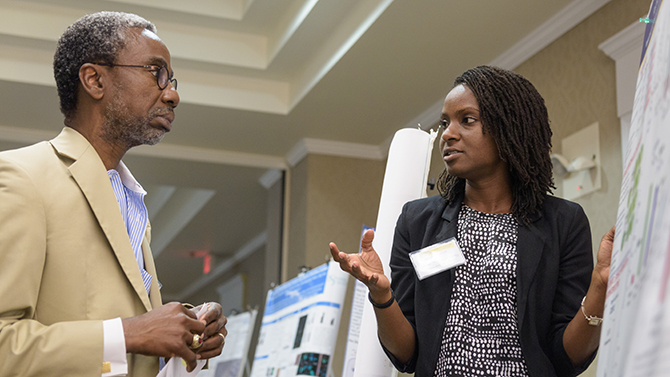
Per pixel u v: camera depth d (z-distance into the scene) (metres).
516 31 4.10
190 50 4.88
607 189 3.43
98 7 4.56
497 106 1.46
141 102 1.42
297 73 5.20
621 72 3.36
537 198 1.44
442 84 4.86
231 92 5.23
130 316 1.28
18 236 1.16
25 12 4.57
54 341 1.13
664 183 0.48
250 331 4.63
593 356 1.31
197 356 1.33
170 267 8.77
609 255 1.20
